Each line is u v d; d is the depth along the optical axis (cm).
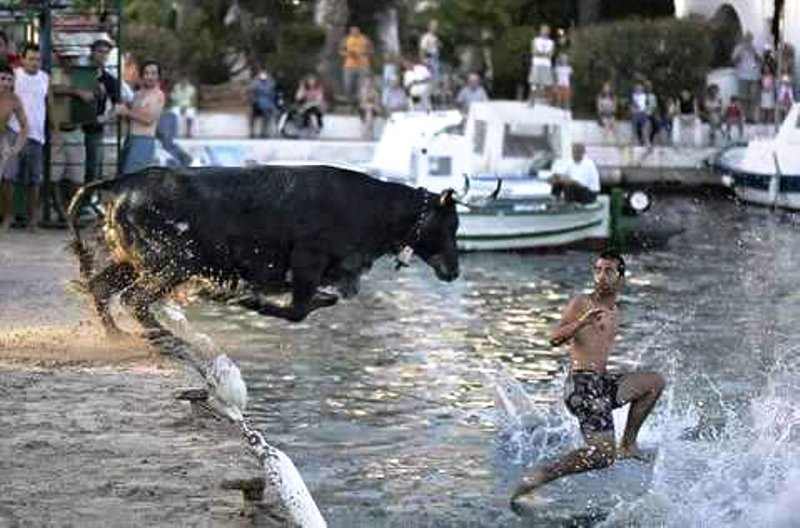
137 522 862
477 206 2327
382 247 1349
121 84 2369
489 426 1336
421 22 4459
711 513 1102
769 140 3494
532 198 2634
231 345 1681
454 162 2769
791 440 1287
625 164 3722
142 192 1327
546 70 3794
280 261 1327
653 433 1301
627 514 1108
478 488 1157
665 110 3872
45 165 2234
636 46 3891
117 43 2405
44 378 1250
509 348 1727
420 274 2355
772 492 1152
